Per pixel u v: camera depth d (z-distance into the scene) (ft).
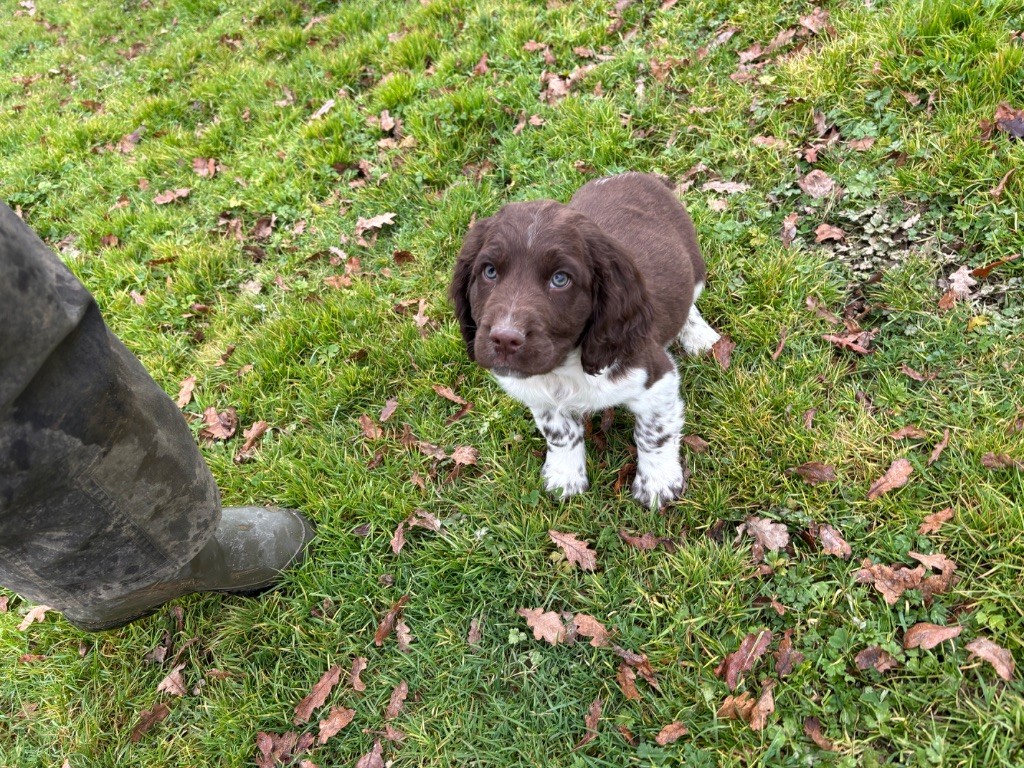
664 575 1.94
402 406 2.47
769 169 2.72
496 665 1.90
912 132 2.57
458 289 1.93
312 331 2.68
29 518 1.34
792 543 1.94
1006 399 2.02
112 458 1.41
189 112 4.19
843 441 2.05
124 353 1.44
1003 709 1.57
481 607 2.00
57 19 6.15
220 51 4.64
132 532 1.55
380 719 1.88
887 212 2.46
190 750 1.92
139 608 1.88
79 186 3.81
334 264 3.03
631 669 1.81
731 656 1.76
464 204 2.96
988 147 2.38
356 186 3.28
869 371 2.20
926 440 2.01
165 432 1.54
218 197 3.43
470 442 2.33
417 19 4.06
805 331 2.31
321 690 1.93
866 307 2.31
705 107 2.97
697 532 2.03
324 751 1.87
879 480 1.95
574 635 1.89
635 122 3.05
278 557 2.09
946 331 2.16
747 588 1.88
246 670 2.01
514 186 3.03
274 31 4.61
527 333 1.63
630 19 3.51
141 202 3.58
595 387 1.92
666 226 2.16
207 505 1.72
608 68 3.26
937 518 1.85
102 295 3.10
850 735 1.64
